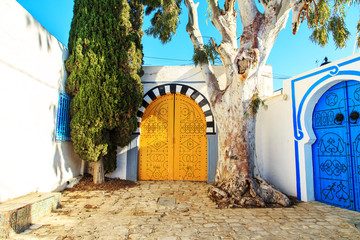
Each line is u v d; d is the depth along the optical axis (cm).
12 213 346
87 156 645
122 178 801
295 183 596
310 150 578
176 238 346
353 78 465
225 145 618
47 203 445
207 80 697
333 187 523
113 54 670
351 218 436
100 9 683
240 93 582
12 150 435
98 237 347
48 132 568
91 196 588
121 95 674
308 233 368
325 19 576
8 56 430
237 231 374
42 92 545
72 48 683
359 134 468
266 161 721
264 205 519
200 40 727
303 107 578
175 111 856
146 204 528
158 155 842
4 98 417
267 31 570
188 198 585
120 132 702
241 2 598
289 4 525
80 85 652
